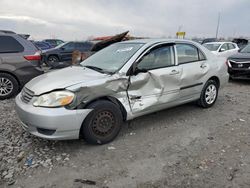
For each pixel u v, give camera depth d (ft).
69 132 10.93
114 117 12.14
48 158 10.81
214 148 11.70
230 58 28.12
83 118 11.16
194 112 16.78
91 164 10.38
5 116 15.84
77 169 10.03
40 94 10.98
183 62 15.26
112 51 14.84
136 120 15.21
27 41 21.04
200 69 16.08
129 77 12.40
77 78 11.73
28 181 9.25
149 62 13.47
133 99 12.70
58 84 11.13
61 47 50.37
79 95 10.93
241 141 12.44
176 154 11.17
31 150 11.46
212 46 42.32
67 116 10.68
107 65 13.37
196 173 9.69
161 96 13.79
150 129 13.89
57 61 49.62
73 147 11.80
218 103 19.11
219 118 15.72
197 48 16.51
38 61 21.27
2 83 20.10
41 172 9.80
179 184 9.05
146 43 14.01
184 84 15.05
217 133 13.43
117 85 11.95
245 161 10.52
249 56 26.94
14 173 9.71
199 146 11.91
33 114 10.68
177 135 13.15
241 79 29.78
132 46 14.19
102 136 11.93
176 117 15.80
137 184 9.07
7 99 20.26
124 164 10.37
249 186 8.87
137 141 12.44
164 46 14.39
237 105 18.67
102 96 11.74
